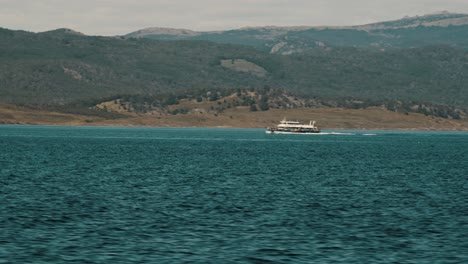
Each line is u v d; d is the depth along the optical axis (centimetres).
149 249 5962
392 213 8056
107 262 5516
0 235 6431
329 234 6688
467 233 6800
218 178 12225
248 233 6688
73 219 7356
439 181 12212
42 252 5797
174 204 8588
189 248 6016
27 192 9631
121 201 8819
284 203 8806
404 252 5956
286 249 6022
